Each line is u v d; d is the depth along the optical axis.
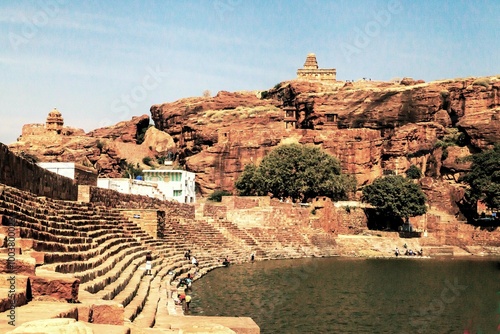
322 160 131.62
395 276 69.75
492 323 42.12
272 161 132.25
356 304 49.00
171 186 120.94
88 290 25.88
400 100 157.12
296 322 40.38
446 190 136.38
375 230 121.38
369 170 151.12
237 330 26.80
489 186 121.31
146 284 39.00
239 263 81.44
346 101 160.50
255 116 171.00
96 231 43.47
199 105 181.25
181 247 71.19
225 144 158.00
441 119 159.25
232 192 155.00
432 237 116.62
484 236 117.31
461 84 165.12
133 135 182.62
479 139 150.88
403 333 38.34
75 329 11.61
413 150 153.00
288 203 117.31
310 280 64.12
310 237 105.81
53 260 26.12
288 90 179.38
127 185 88.62
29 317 15.12
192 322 28.61
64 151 148.12
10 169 38.50
